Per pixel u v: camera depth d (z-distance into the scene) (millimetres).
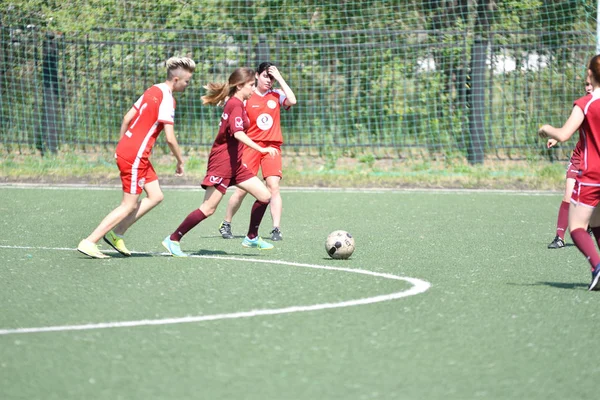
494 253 31984
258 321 20188
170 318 20469
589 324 20312
